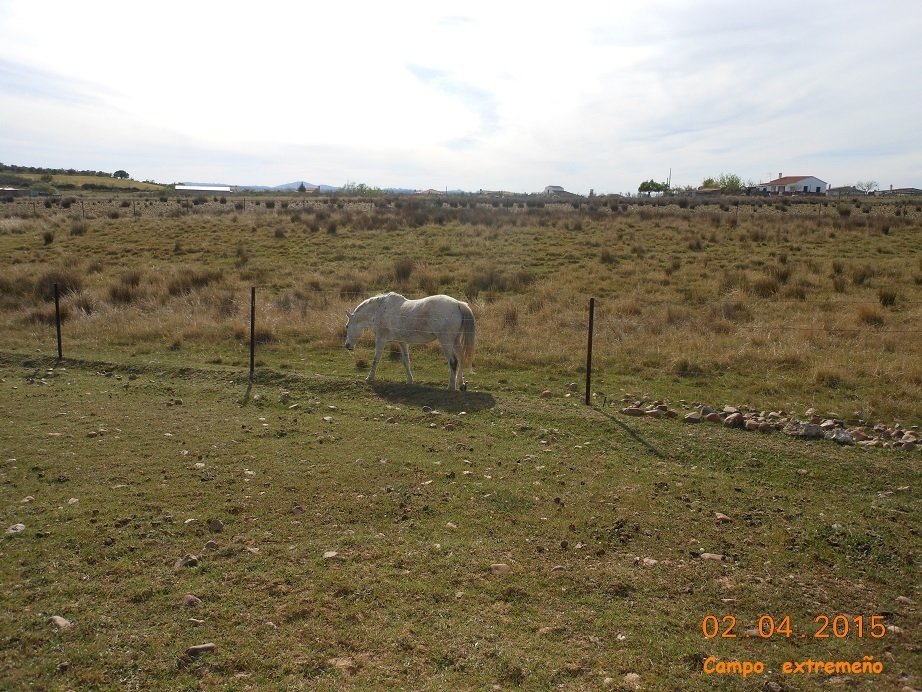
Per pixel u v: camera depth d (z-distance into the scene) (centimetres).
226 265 2489
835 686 407
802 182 10912
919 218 3762
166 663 412
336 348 1461
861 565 558
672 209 4772
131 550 558
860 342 1323
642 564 551
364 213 4056
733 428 909
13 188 8588
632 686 398
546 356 1325
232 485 704
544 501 673
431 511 648
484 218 3728
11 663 408
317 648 432
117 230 3378
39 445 823
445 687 395
